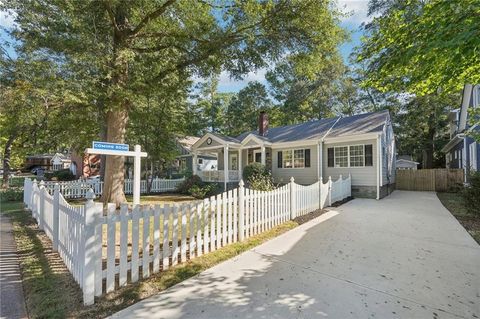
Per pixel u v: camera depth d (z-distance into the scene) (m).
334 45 8.58
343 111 29.59
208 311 2.75
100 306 2.84
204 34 8.66
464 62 3.54
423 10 3.84
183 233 4.12
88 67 7.31
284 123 30.73
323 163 14.78
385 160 13.97
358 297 3.05
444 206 9.69
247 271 3.79
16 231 5.94
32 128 11.25
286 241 5.27
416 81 4.30
